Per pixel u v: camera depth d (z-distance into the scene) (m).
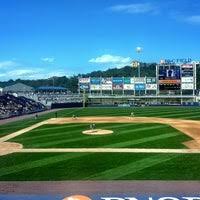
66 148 39.19
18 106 103.81
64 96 145.50
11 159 34.00
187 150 37.53
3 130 56.66
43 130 55.22
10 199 22.47
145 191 23.80
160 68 124.81
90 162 32.34
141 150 37.56
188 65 123.25
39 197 22.78
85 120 70.25
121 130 53.53
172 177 27.19
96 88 134.12
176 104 123.75
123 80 133.00
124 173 28.48
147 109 105.69
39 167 30.70
